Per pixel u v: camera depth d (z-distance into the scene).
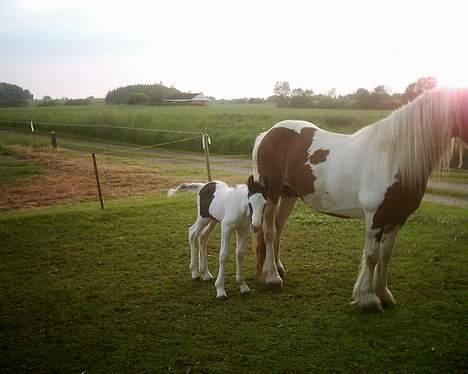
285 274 6.14
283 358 4.07
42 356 4.20
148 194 11.93
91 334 4.60
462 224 8.17
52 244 7.45
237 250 5.58
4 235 7.75
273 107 56.25
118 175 14.79
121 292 5.65
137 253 7.07
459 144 4.95
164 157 19.98
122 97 91.25
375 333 4.48
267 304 5.25
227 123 28.62
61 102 90.19
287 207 6.07
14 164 16.83
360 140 5.11
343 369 3.87
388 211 4.81
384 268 5.05
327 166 5.23
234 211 5.37
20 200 11.29
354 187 5.01
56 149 22.09
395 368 3.86
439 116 4.61
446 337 4.33
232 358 4.09
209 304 5.29
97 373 3.91
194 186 6.23
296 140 5.68
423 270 6.09
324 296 5.44
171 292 5.65
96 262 6.70
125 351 4.26
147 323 4.82
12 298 5.51
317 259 6.73
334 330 4.56
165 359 4.10
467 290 5.44
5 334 4.62
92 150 22.25
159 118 31.42
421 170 4.71
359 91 46.72
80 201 11.20
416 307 5.01
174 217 9.02
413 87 34.94
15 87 102.88
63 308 5.21
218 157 19.92
